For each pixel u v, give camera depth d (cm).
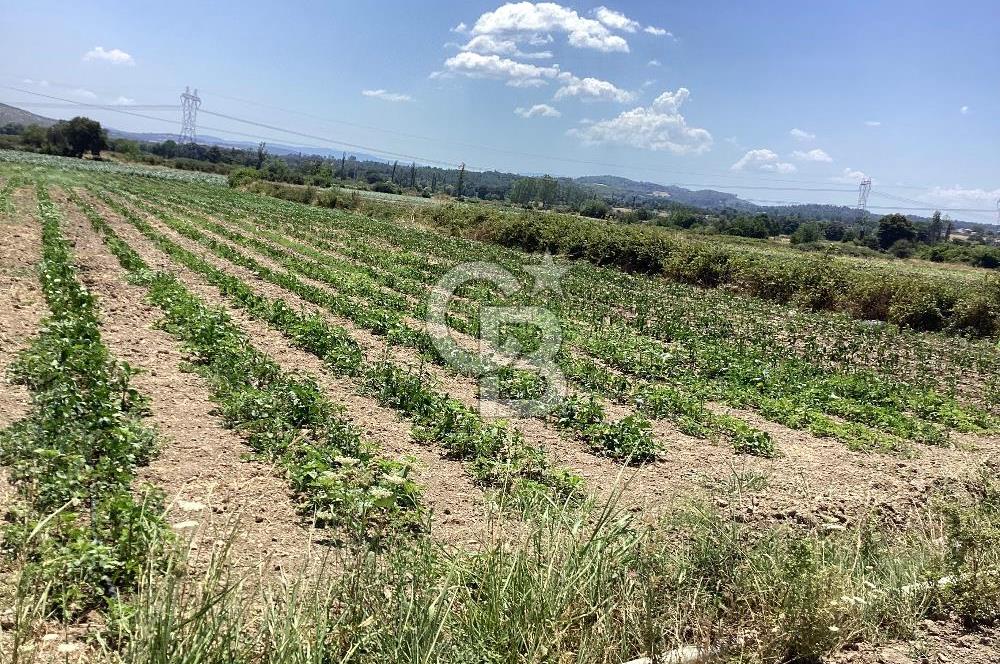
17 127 17188
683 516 614
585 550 468
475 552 566
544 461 834
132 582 450
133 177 8019
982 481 920
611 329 2067
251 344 1308
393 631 397
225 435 821
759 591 504
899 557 626
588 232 4512
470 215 5569
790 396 1462
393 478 642
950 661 496
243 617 392
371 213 6569
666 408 1209
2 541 505
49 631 413
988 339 2878
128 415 795
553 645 423
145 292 1717
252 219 4616
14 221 2673
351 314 1745
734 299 3375
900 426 1305
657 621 466
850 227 11519
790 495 838
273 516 630
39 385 855
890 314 3050
